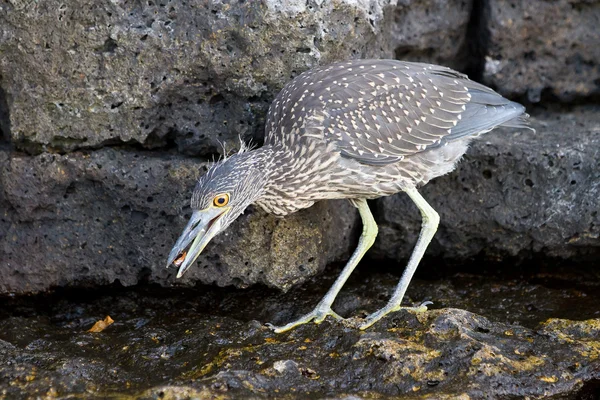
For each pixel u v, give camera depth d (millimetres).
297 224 11000
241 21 10125
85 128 10672
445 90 10586
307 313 10672
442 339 9367
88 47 10305
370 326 9938
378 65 10469
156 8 10234
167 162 10789
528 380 8922
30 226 11148
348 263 10812
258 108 10641
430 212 10641
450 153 10602
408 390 8758
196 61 10320
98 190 10922
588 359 9227
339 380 8938
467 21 13094
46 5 10164
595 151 11609
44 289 11430
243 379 8680
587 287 11859
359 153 10016
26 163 10820
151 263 11164
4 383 8773
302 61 10391
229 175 9672
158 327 10727
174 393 8359
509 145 11734
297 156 10023
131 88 10461
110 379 9086
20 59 10422
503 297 11570
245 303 11414
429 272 12539
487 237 12070
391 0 11664
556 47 12953
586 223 11594
